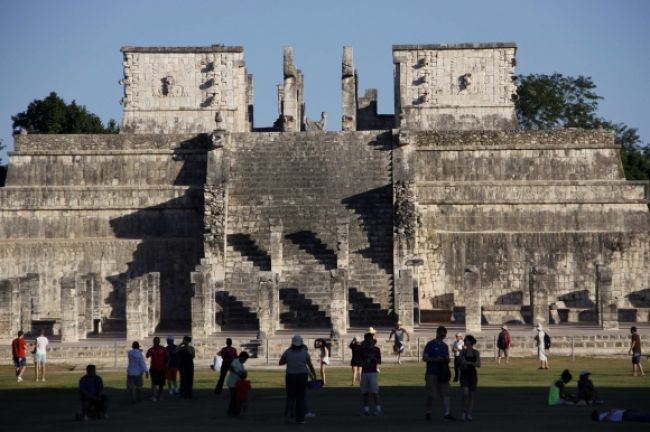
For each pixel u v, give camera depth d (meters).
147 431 41.91
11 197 99.69
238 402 46.50
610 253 96.31
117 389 58.38
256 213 95.00
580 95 157.25
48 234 99.06
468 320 79.44
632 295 95.94
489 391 55.22
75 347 74.06
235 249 92.94
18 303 80.25
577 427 40.94
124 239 96.94
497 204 99.00
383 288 87.94
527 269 96.19
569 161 101.38
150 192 99.31
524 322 88.56
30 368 71.94
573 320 90.88
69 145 102.88
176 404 51.78
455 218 98.62
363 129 118.62
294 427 42.44
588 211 99.12
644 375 62.69
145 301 81.69
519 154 101.62
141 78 110.38
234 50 110.25
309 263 90.31
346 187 96.81
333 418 45.19
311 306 86.31
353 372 59.22
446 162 101.44
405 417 45.34
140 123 110.12
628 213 99.06
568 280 96.12
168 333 85.12
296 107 116.50
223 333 82.00
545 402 50.28
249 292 88.44
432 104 109.62
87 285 87.19
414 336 76.50
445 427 41.53
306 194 96.44
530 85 156.75
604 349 75.00
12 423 45.31
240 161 99.31
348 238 90.19
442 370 44.22
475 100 109.38
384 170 97.81
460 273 96.50
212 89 110.25
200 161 102.44
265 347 73.12
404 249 90.06
